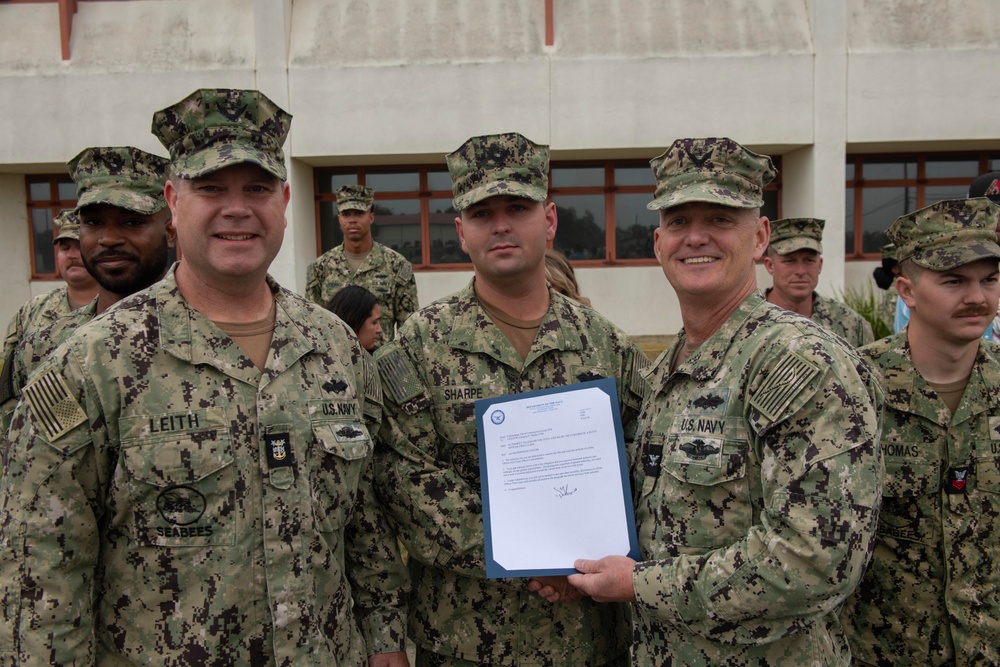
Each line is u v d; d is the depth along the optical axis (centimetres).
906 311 435
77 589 159
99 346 164
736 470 167
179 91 983
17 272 1080
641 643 189
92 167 243
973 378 214
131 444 162
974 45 980
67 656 156
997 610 205
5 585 155
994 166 1072
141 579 163
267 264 180
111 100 986
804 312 462
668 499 178
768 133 990
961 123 984
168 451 162
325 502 181
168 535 162
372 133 989
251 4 1005
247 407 172
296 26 1003
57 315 348
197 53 987
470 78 984
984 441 209
